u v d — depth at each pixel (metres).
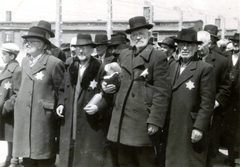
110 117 3.87
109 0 12.59
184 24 11.71
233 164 4.66
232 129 4.72
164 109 3.34
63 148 3.85
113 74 3.65
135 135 3.42
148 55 3.45
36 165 4.12
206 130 3.46
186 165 3.47
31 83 4.02
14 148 4.02
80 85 3.87
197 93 3.51
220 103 4.20
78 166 3.77
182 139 3.50
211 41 4.75
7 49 4.46
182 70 3.67
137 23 3.51
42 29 4.14
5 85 4.39
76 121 3.82
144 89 3.45
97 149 3.80
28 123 3.97
